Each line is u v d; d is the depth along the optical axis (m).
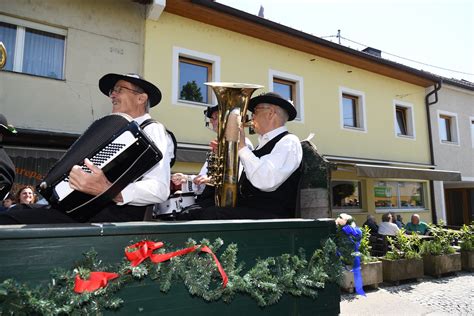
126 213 1.84
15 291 1.03
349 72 12.15
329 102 11.50
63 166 1.53
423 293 6.51
